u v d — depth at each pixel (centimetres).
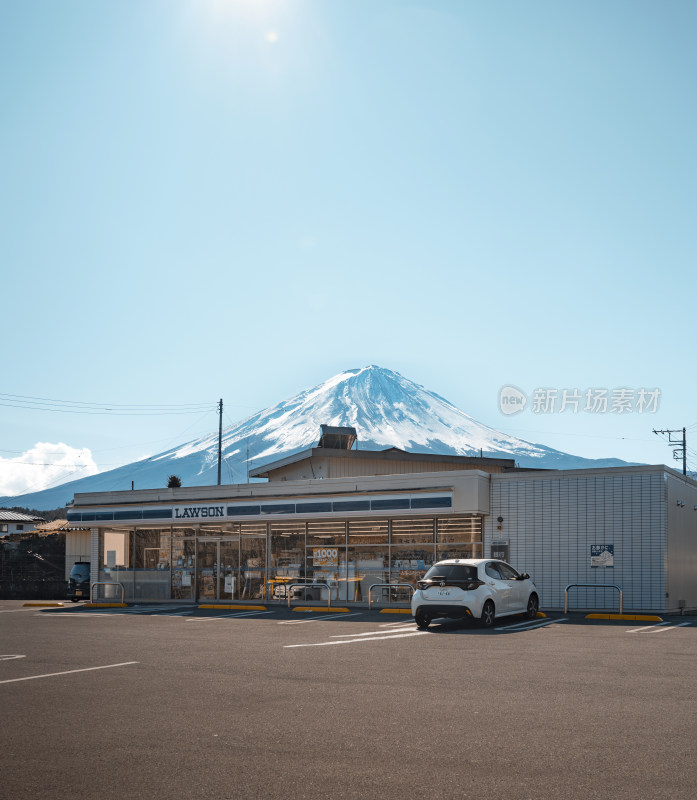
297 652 1480
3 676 1212
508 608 2116
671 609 2517
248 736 809
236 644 1625
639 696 1015
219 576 3206
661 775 669
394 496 2805
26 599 4334
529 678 1159
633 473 2552
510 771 682
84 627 2062
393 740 789
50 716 913
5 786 653
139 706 966
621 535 2545
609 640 1658
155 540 3388
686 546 2745
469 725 853
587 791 629
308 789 637
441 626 2050
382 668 1267
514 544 2689
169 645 1612
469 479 2691
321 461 3528
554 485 2656
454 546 2762
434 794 623
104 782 661
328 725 857
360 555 2912
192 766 703
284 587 3039
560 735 807
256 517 3086
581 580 2583
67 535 4344
